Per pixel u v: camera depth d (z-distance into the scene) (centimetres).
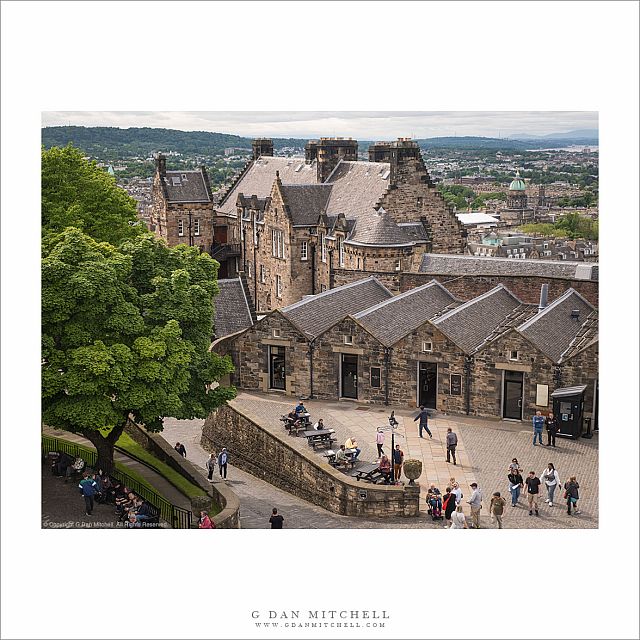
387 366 5822
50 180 6544
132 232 6831
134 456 5125
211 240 12281
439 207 9244
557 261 7562
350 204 9731
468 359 5547
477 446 5084
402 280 7612
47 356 4175
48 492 4400
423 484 4594
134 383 4262
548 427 5094
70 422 4294
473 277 7269
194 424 6538
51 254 4294
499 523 4084
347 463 4759
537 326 5603
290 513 4572
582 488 4512
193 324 4728
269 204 10469
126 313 4331
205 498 4303
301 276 10119
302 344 6056
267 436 5181
